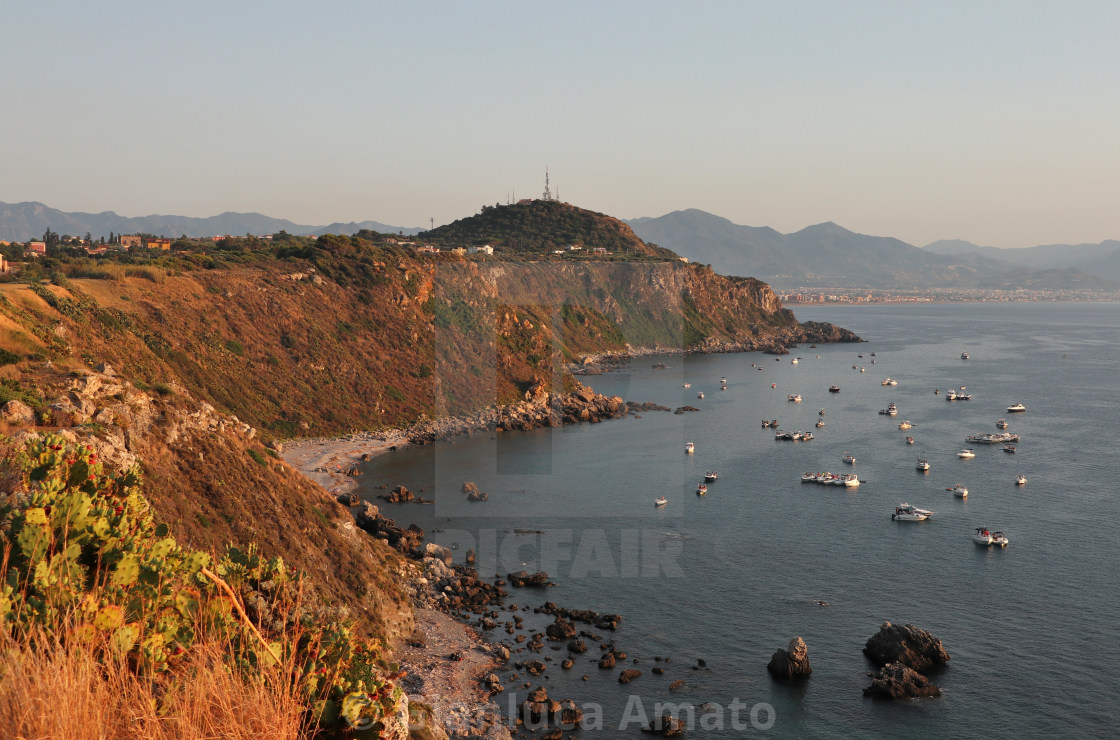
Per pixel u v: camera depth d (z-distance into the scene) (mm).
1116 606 59281
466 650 50844
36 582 9383
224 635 10086
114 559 10430
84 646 8836
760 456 113375
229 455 54000
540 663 49031
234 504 49938
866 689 47281
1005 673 49500
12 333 61438
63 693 7738
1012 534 76625
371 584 52906
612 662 49469
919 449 118312
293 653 9805
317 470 97938
